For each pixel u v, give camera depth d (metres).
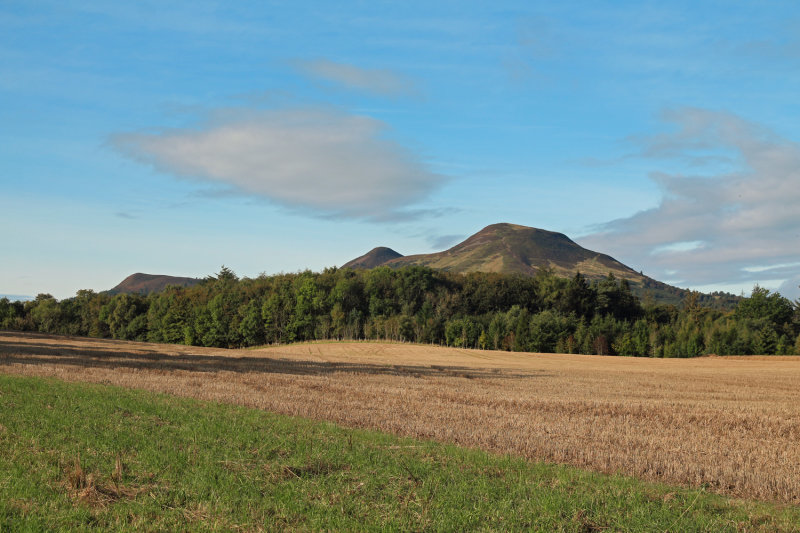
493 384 36.50
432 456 12.19
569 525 8.09
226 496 8.50
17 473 9.13
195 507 8.15
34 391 18.91
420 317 118.31
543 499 9.04
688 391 35.03
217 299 122.69
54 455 10.45
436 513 8.23
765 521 9.06
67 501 8.12
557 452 13.98
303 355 68.75
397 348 92.44
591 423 19.64
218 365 42.03
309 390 27.50
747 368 60.97
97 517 7.64
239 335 120.56
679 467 12.84
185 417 15.51
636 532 8.02
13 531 6.97
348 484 9.62
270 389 27.06
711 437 17.44
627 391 33.97
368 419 18.08
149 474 9.53
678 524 8.36
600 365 64.19
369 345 99.44
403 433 16.14
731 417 22.62
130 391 21.44
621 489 10.19
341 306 122.81
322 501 8.56
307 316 120.19
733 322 104.56
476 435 15.72
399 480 10.02
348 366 47.53
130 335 136.00
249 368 40.88
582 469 12.40
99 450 10.98
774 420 22.00
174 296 133.38
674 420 21.62
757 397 31.94
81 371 31.23
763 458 14.40
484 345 111.62
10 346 49.12
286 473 10.16
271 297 121.50
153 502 8.23
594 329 105.44
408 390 29.41
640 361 73.25
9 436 11.79
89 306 144.50
